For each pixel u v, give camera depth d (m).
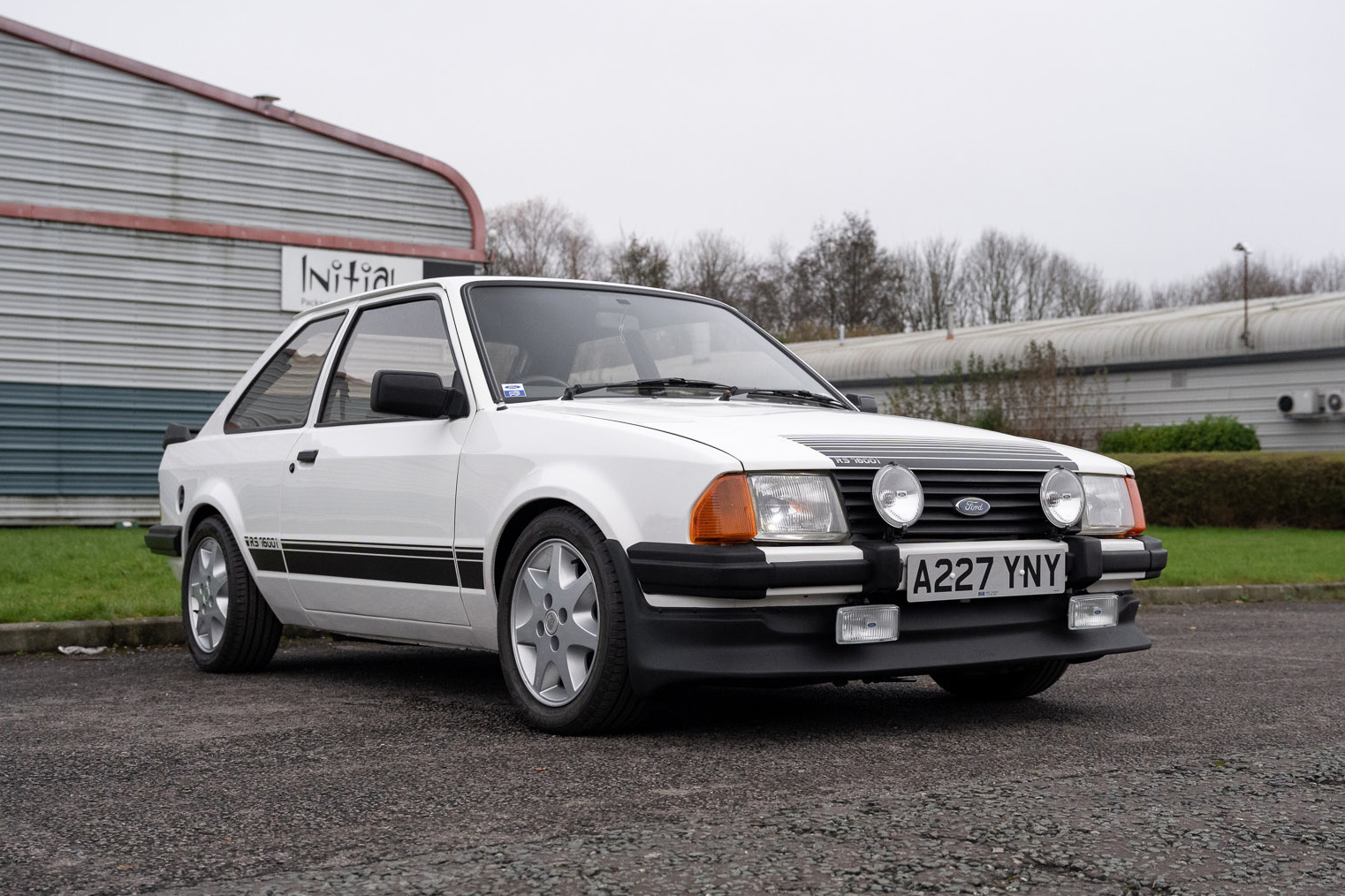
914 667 3.84
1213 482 19.36
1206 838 2.80
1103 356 24.00
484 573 4.31
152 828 2.94
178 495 6.07
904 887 2.44
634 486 3.85
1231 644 7.00
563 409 4.30
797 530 3.73
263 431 5.59
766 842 2.74
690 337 5.12
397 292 5.12
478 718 4.38
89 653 6.29
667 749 3.80
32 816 3.07
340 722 4.30
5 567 8.64
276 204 14.88
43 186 13.76
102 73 14.04
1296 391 21.30
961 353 26.97
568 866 2.58
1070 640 4.18
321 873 2.56
